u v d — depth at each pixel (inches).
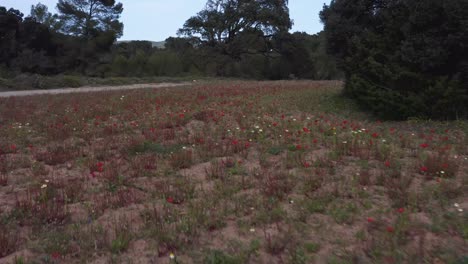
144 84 1317.7
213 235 163.5
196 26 1919.3
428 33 403.9
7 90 1018.1
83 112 481.1
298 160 259.0
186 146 309.9
